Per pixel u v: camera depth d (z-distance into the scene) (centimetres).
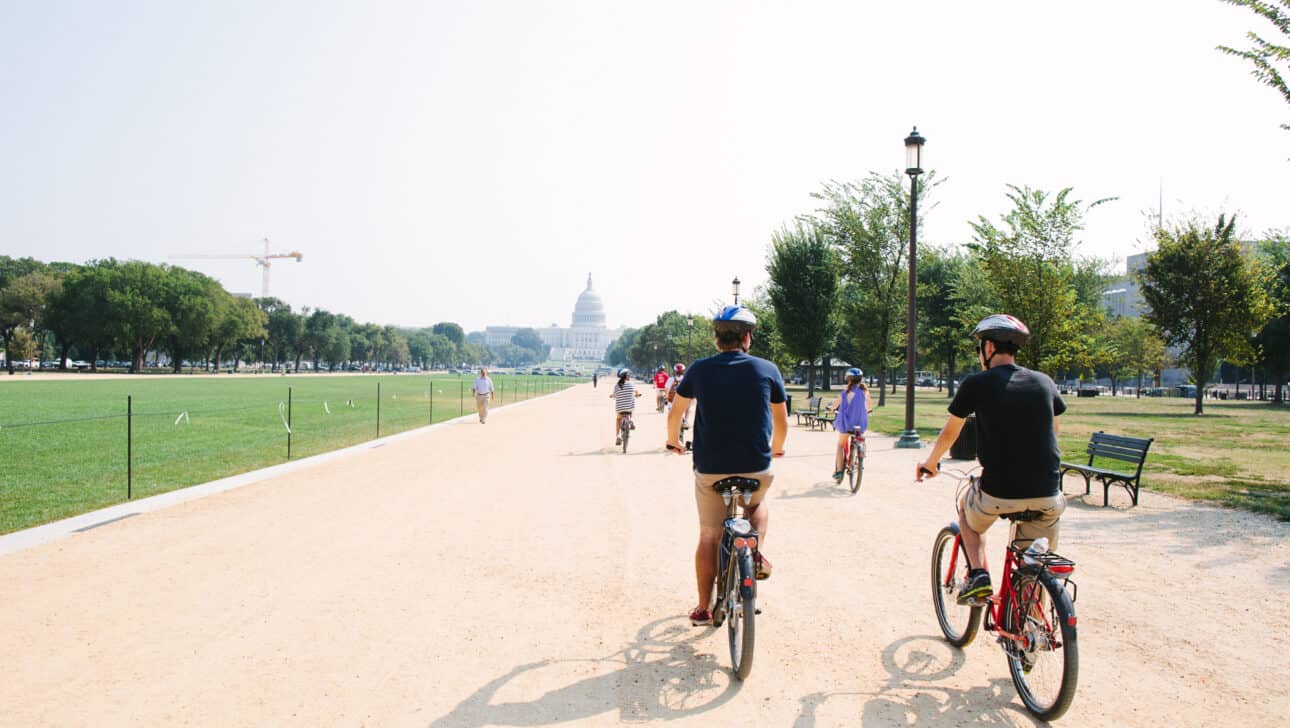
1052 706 404
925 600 637
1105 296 6056
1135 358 6606
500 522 950
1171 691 457
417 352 19988
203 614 582
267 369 14975
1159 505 1112
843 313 4156
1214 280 3516
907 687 461
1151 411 4028
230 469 1458
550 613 593
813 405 2847
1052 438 446
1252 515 1030
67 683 452
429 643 525
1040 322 2342
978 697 448
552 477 1366
